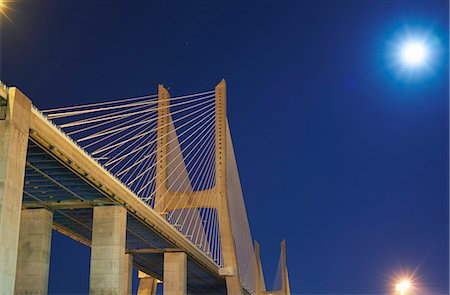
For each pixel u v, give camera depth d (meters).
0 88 38.75
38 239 56.75
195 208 85.56
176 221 85.88
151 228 68.31
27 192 54.69
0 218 37.06
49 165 48.22
